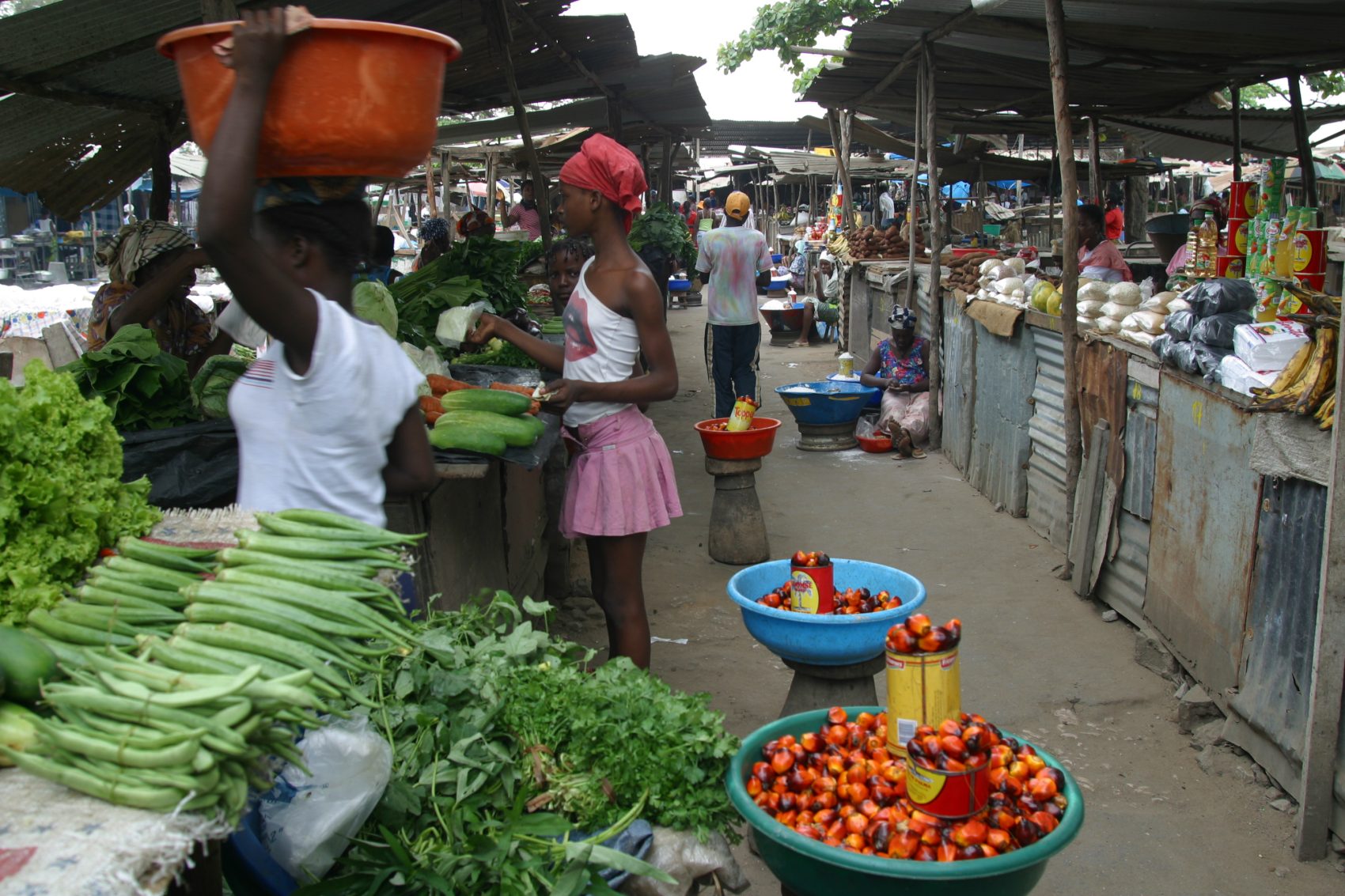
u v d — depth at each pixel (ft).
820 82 34.35
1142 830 11.30
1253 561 12.34
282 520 6.19
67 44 14.97
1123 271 27.12
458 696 7.57
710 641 16.39
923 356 29.78
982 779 6.76
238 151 5.35
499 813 7.11
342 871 6.60
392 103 5.65
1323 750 10.40
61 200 23.25
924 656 7.26
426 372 13.39
